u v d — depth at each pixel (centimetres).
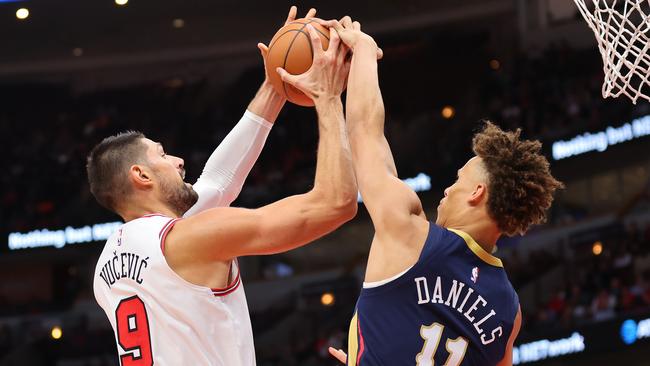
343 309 1781
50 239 1778
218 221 268
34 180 1848
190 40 1862
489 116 1748
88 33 1802
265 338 1784
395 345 241
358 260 1817
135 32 1822
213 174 325
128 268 275
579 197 1698
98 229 1764
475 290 244
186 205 298
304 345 1714
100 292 286
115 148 292
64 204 1809
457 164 1695
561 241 1661
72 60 1906
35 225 1791
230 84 1945
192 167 1884
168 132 1931
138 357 271
